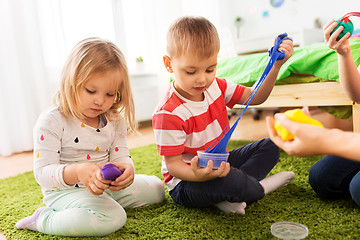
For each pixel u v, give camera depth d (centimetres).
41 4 218
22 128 216
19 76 212
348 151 50
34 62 218
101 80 83
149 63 291
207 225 83
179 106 90
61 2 229
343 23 85
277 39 89
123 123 105
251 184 87
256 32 358
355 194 82
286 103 150
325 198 95
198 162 80
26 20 214
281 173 109
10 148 212
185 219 88
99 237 82
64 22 231
